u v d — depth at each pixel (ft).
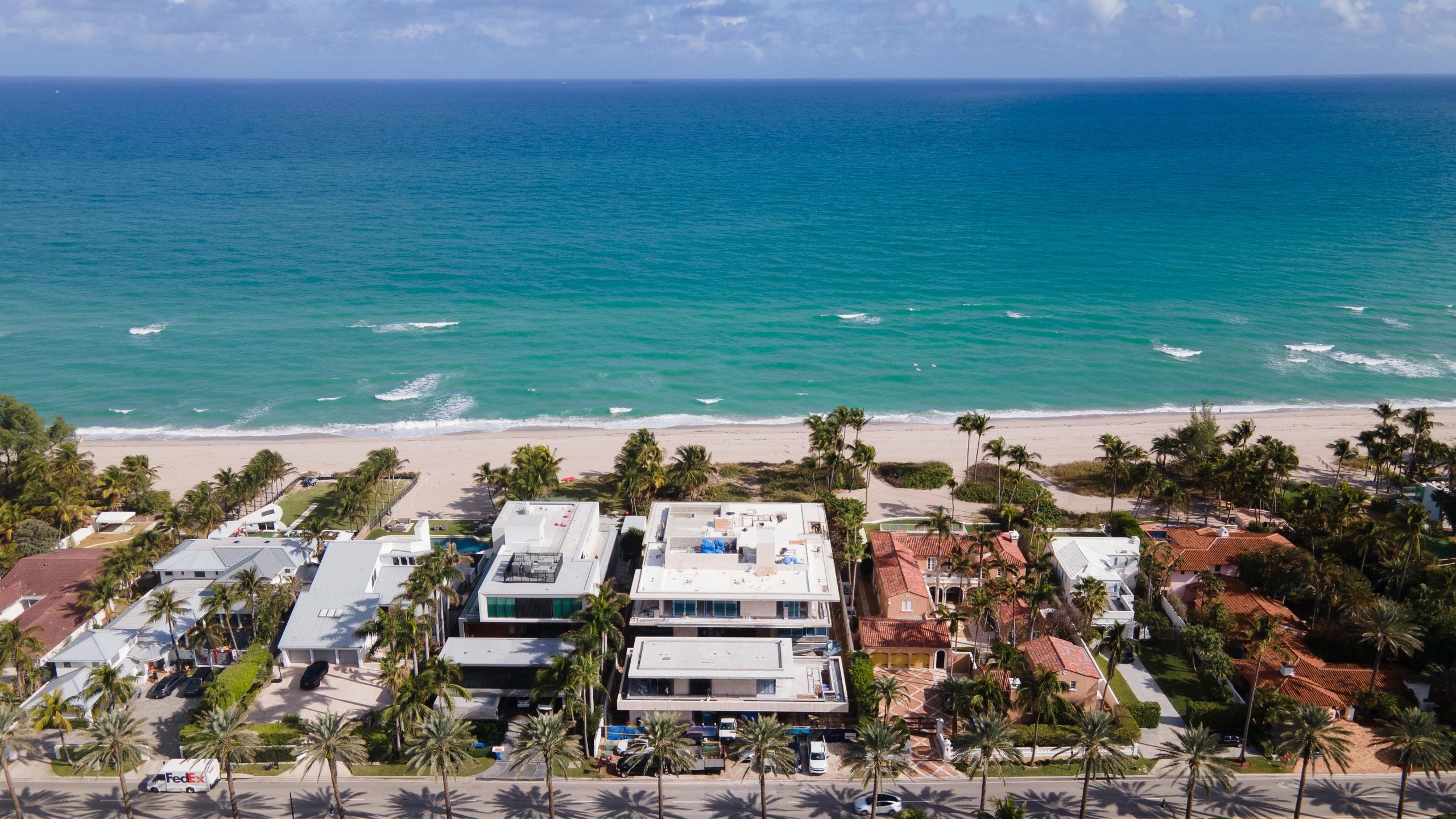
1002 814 226.17
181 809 244.42
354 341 634.02
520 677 287.07
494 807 244.83
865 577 355.15
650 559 306.14
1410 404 541.75
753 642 279.08
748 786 252.62
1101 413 531.91
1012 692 278.87
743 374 584.40
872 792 248.32
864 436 499.51
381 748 264.31
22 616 316.19
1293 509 377.09
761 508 341.82
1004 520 384.88
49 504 382.22
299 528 392.68
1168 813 241.55
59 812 243.40
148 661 297.33
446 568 298.56
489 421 517.14
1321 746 225.35
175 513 367.66
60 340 626.23
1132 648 283.59
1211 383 574.56
